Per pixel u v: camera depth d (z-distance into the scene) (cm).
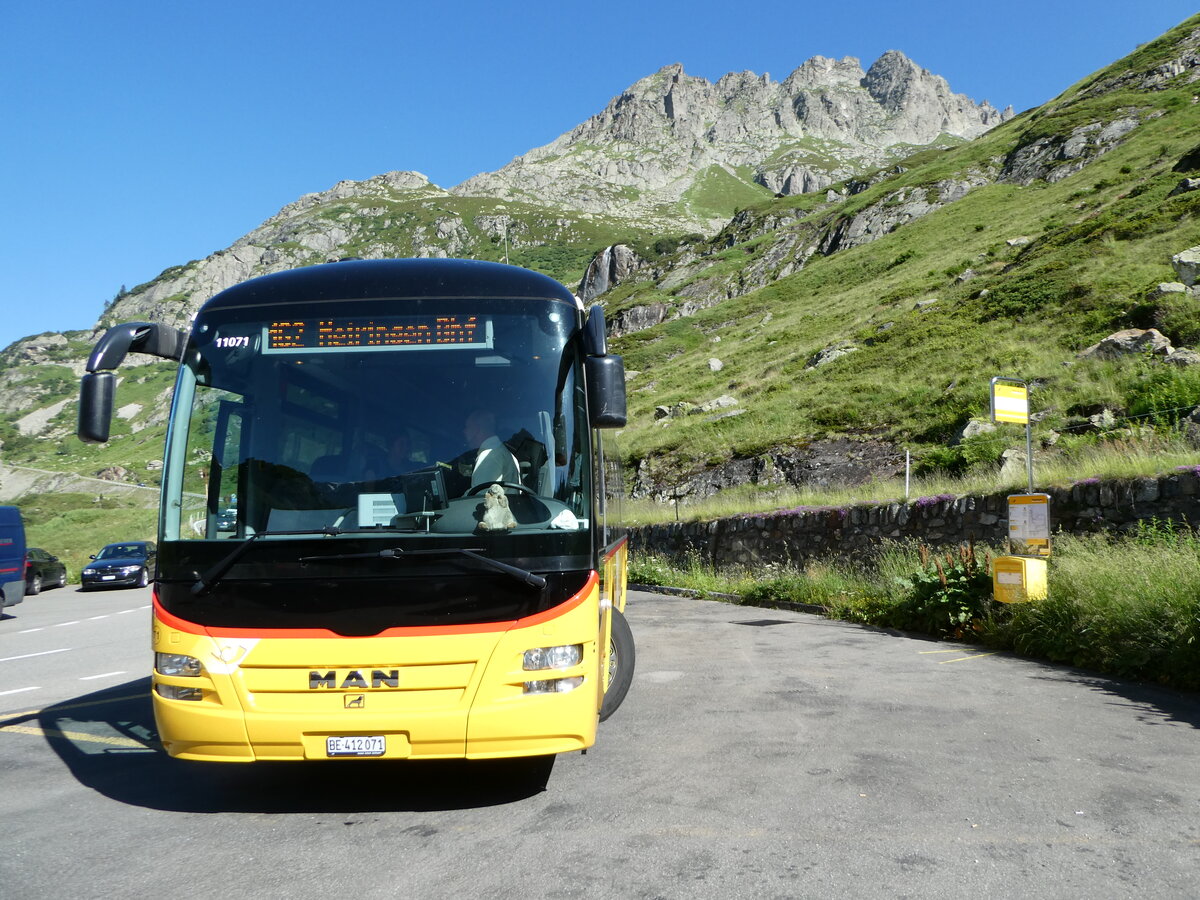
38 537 4012
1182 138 5406
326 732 456
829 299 5891
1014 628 931
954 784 486
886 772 512
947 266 4900
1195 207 3247
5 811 495
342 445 514
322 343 532
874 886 359
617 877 376
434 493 504
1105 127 6781
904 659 901
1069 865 375
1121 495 1125
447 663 462
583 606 486
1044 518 941
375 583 467
